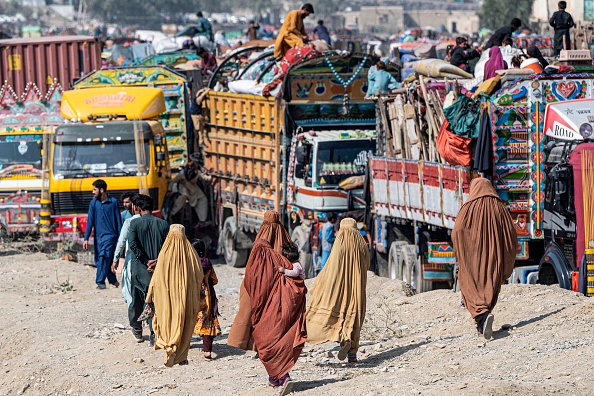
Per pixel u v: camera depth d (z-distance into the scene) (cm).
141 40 19600
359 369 3494
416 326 4234
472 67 6956
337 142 6475
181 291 3631
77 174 6725
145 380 3647
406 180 5578
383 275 6141
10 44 9919
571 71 5253
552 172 4388
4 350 4438
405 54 12462
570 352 3288
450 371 3253
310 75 6825
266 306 3259
